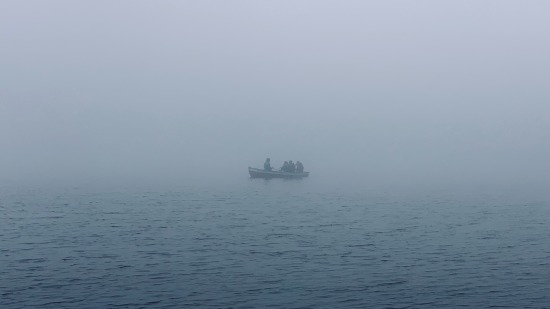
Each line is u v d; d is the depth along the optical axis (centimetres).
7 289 3584
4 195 9619
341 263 4250
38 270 4031
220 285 3684
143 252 4603
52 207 7744
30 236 5322
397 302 3384
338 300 3409
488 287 3662
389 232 5600
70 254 4534
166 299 3412
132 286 3656
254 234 5450
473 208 7831
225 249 4725
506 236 5394
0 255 4494
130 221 6338
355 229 5791
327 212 7288
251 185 12512
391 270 4053
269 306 3303
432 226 6028
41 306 3281
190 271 4016
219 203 8412
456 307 3300
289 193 10356
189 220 6444
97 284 3697
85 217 6669
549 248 4816
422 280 3809
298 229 5778
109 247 4806
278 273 3962
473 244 4975
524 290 3600
